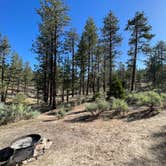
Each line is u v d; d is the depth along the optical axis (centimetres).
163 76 5194
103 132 943
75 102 2489
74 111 1747
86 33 3841
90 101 2372
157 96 1305
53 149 773
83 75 4109
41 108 2447
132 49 3072
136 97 1564
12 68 4900
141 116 1170
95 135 908
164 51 5216
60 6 2445
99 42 3684
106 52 3634
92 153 713
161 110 1232
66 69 3853
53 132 1007
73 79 3938
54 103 2381
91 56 4041
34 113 1546
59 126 1121
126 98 1738
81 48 3862
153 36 2983
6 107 1411
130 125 1025
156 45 5241
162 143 752
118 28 3438
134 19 2981
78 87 4312
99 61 4150
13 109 1399
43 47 3192
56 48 2553
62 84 4009
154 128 934
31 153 688
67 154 719
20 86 7694
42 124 1223
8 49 4275
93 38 3841
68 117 1419
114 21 3419
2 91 4272
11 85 6153
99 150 734
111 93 1869
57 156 707
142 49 3016
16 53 5291
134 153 690
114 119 1177
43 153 734
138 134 876
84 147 774
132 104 1544
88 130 992
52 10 2438
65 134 957
